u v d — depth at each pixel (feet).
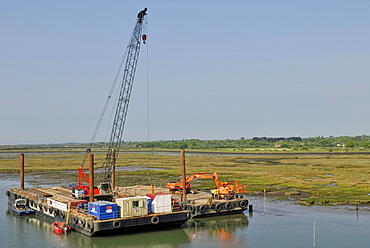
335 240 206.49
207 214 260.21
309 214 268.62
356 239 207.62
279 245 200.23
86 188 280.10
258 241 207.62
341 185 404.16
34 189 331.16
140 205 221.46
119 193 301.02
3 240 213.66
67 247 200.54
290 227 235.20
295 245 199.82
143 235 220.43
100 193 290.56
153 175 545.03
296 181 444.14
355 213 269.23
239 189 294.25
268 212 276.82
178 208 244.22
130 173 573.33
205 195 299.79
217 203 264.11
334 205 298.76
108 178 385.29
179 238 215.31
